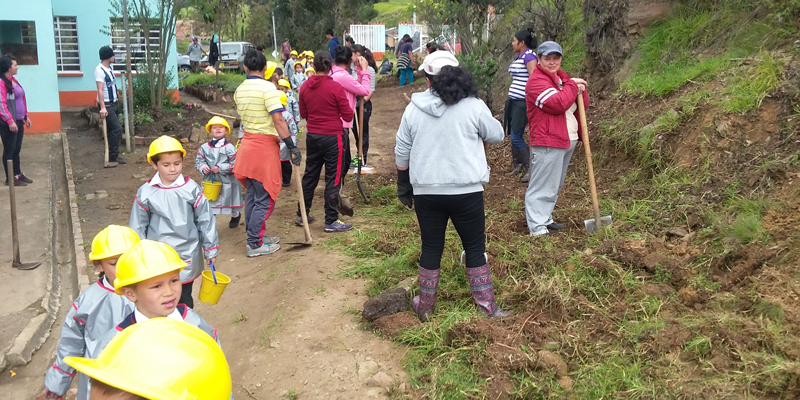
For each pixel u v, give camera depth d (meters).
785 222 4.50
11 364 4.79
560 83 5.54
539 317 4.15
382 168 9.59
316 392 3.82
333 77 7.25
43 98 12.54
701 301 4.06
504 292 4.59
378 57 30.58
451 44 13.75
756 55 6.38
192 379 1.34
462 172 4.02
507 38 12.70
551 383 3.45
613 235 5.28
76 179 9.81
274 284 5.52
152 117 13.23
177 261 2.52
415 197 4.22
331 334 4.44
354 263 5.68
